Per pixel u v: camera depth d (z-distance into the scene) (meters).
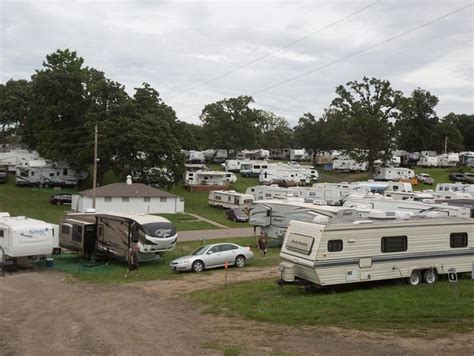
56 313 16.17
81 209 48.69
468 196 44.53
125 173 59.53
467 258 19.86
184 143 70.81
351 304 15.33
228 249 26.45
